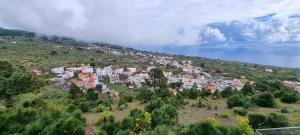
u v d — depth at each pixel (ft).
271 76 388.57
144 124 49.16
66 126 45.01
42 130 45.47
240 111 66.59
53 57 397.39
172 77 313.53
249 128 45.52
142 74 311.68
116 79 283.38
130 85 262.26
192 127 44.27
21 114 49.21
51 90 180.55
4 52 382.01
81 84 237.45
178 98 92.07
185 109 73.51
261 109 74.64
